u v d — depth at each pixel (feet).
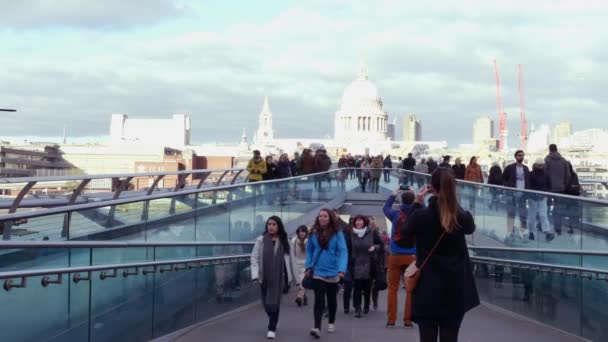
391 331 48.14
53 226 41.63
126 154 465.88
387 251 70.03
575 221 56.85
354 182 148.46
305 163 121.80
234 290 59.16
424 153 574.97
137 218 50.49
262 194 79.97
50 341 30.48
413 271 27.84
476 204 76.89
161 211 53.88
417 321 28.04
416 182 131.44
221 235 66.18
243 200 72.64
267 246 44.73
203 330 46.55
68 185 164.86
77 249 32.73
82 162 464.24
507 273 57.47
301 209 101.76
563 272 46.80
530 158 527.40
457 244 27.63
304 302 62.44
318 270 45.09
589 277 42.96
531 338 44.70
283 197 90.07
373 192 148.56
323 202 120.37
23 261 29.09
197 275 49.60
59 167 455.22
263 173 101.24
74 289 32.42
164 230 54.34
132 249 38.52
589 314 43.21
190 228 59.16
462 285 27.48
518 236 65.98
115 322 36.50
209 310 52.42
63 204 67.26
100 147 471.21
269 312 44.29
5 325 27.32
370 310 60.70
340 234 45.42
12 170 370.53
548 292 49.47
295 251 61.98
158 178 82.17
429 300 27.40
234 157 589.73
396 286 49.60
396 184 152.05
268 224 44.93
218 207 65.36
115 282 36.45
